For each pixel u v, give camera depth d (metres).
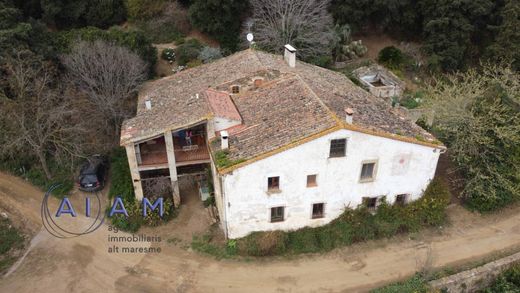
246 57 33.16
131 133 25.94
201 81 31.83
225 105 27.00
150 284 23.11
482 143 27.28
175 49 44.69
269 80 29.61
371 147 23.34
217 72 32.59
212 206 28.12
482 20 49.94
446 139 29.55
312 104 24.80
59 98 31.70
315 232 25.39
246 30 44.44
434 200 25.95
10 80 30.38
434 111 30.66
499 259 24.36
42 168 31.92
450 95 29.94
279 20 43.16
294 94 26.55
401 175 24.97
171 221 27.45
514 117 26.89
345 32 49.44
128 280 23.36
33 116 29.81
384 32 54.78
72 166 30.12
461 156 27.84
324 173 23.64
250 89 29.67
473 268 23.75
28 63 32.06
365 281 23.08
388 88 43.38
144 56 39.03
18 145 29.23
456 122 28.28
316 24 43.62
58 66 35.34
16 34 33.22
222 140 23.41
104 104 31.72
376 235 25.69
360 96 29.48
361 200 25.39
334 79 32.91
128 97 34.12
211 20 44.78
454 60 48.69
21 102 29.12
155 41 46.69
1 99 29.75
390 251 24.98
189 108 26.98
